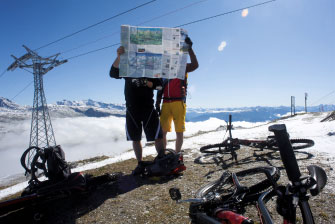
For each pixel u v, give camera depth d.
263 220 1.55
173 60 4.92
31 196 3.42
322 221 2.76
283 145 1.44
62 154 4.11
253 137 10.48
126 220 3.41
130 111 5.19
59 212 3.81
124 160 7.91
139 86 5.10
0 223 3.42
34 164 3.84
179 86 5.93
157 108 6.22
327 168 4.56
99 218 3.54
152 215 3.45
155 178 5.00
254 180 3.54
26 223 3.42
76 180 3.88
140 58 4.89
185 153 8.01
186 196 3.98
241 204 2.05
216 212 1.82
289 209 1.37
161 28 4.88
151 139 5.25
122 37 4.84
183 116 6.01
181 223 3.12
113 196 4.29
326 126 9.95
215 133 14.68
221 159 6.41
